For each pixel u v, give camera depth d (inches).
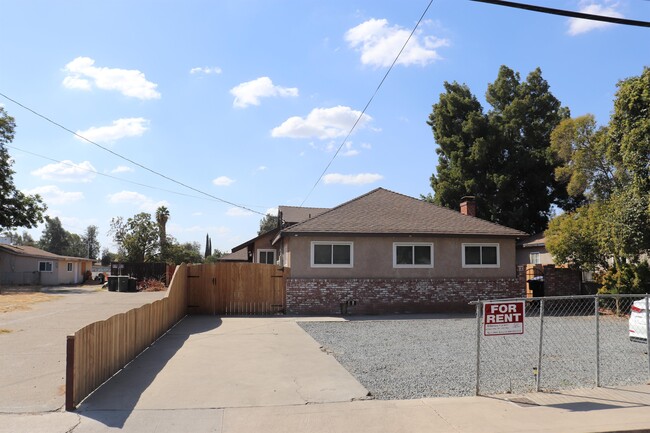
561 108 1584.6
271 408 280.7
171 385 327.6
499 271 850.1
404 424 256.8
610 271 805.9
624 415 271.9
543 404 292.4
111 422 254.8
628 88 669.9
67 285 1847.9
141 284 1482.5
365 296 800.9
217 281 789.9
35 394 304.5
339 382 338.6
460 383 341.7
